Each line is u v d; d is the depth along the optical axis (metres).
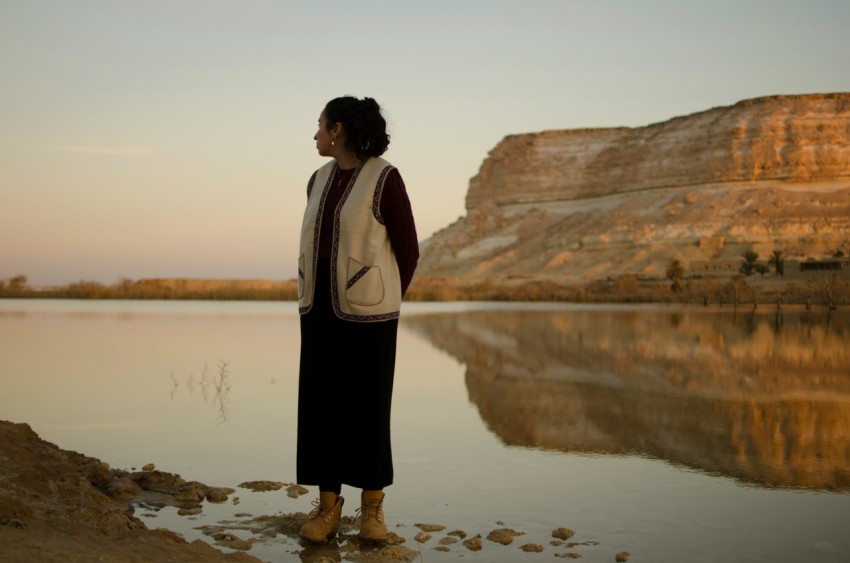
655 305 57.59
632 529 5.13
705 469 6.77
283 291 54.72
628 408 9.84
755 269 88.88
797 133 143.75
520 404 10.16
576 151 187.75
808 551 4.73
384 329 4.84
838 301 56.25
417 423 8.84
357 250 4.78
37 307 35.81
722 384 12.24
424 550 4.68
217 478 6.30
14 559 3.29
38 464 5.53
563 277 116.50
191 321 26.23
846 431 8.41
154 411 9.27
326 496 4.91
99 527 4.20
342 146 4.88
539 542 4.87
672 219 137.12
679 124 168.88
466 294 77.38
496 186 194.25
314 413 4.91
